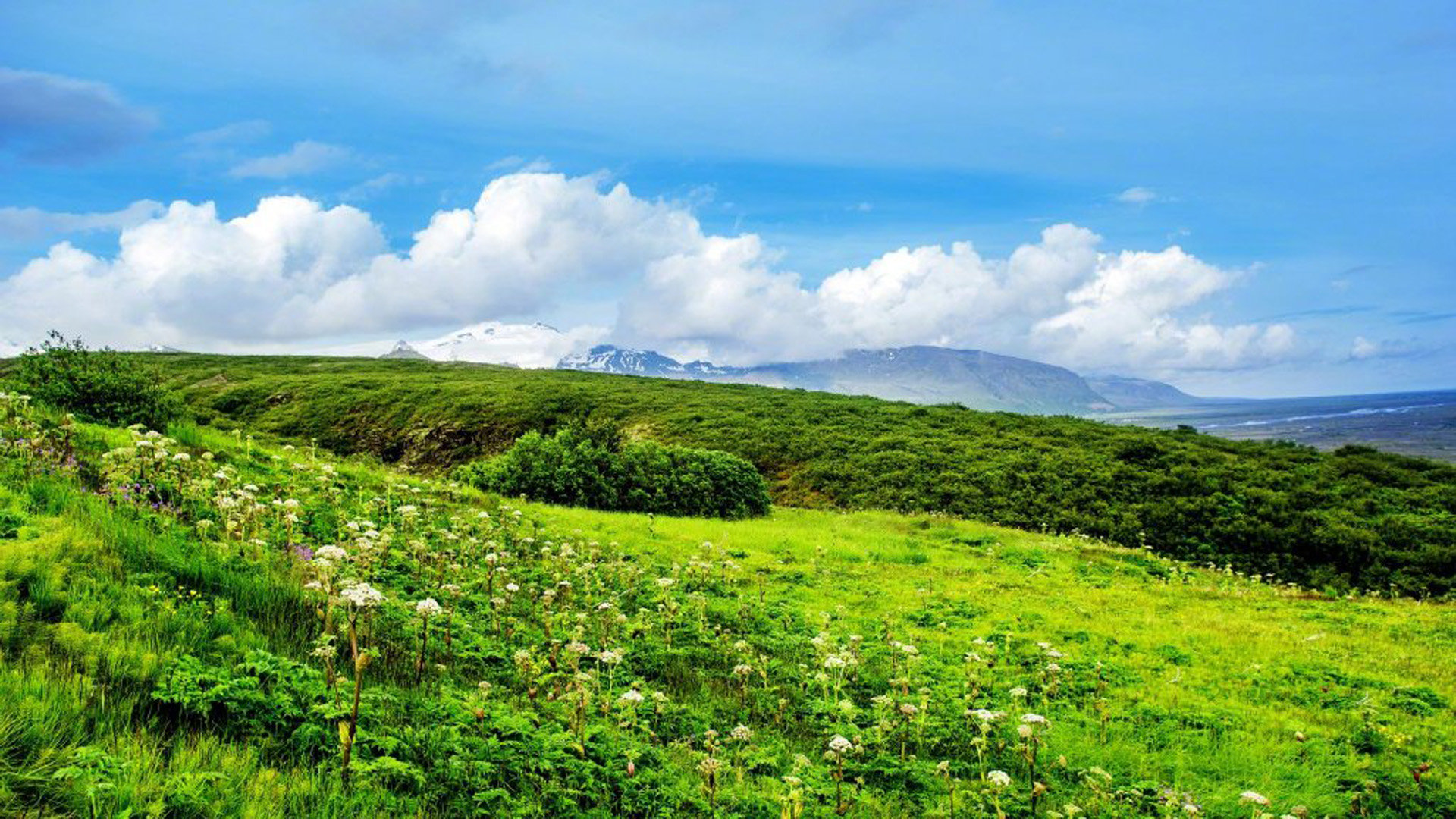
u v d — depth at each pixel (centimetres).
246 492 1152
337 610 774
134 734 578
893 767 876
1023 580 2311
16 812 458
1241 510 4006
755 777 827
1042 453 5041
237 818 507
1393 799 970
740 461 3831
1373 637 1920
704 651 1252
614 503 3189
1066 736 1084
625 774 705
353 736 607
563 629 1166
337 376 8525
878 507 4356
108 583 788
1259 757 1065
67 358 2034
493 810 605
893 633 1568
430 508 1859
